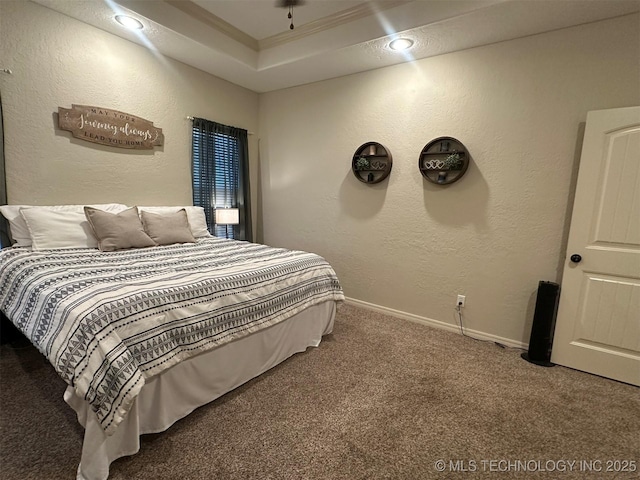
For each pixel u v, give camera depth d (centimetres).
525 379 225
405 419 181
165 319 157
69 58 263
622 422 183
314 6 275
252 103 425
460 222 296
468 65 280
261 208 448
